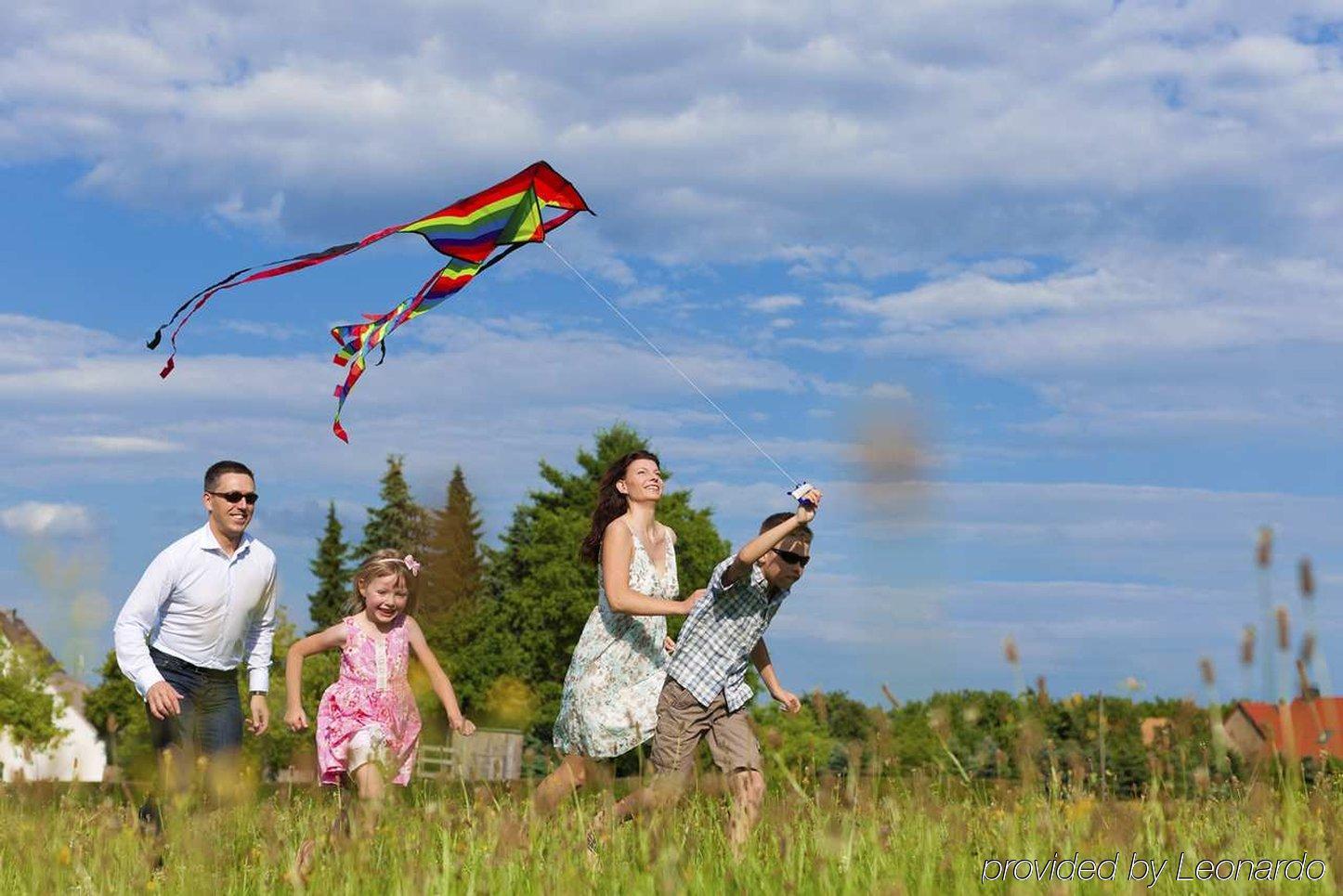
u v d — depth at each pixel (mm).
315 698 29422
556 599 41219
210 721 6223
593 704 6062
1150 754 3998
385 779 4270
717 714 5930
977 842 3848
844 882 3479
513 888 3672
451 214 6789
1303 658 3090
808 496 5777
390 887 3697
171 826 4086
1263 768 3791
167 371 6234
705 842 4145
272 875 3961
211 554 6176
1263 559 3037
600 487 6488
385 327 6996
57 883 3932
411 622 6465
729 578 5816
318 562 74938
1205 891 3422
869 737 4094
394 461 63875
